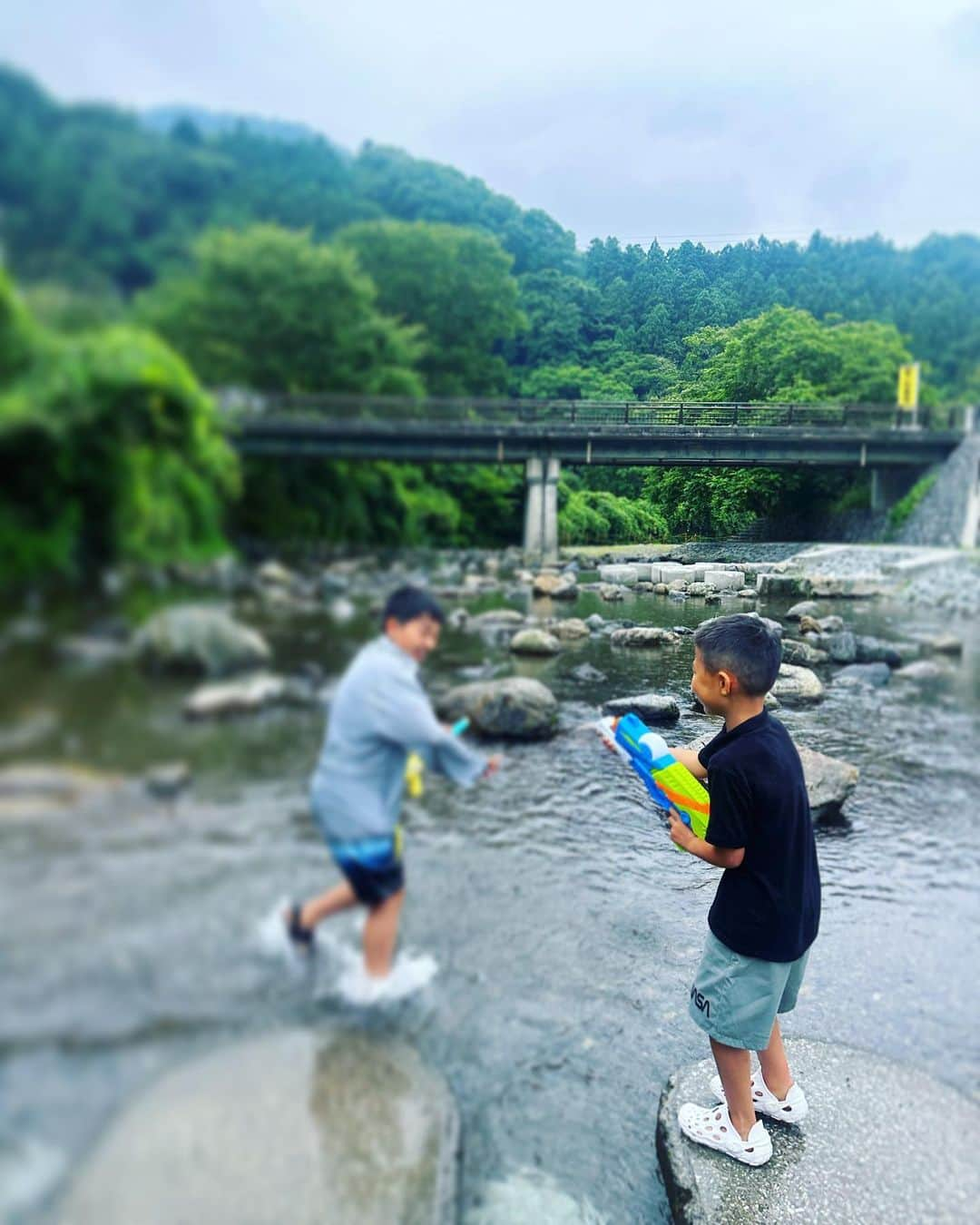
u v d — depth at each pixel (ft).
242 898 5.39
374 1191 4.49
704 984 5.50
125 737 4.80
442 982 6.43
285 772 5.69
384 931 6.16
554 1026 6.33
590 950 7.13
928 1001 7.31
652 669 9.40
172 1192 4.09
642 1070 6.28
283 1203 4.23
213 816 5.32
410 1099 5.23
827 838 9.43
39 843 4.56
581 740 10.48
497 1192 5.04
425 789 9.55
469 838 8.54
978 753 10.33
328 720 5.83
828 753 10.43
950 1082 6.63
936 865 8.91
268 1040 5.18
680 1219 5.32
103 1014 4.68
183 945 5.03
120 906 4.82
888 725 10.73
